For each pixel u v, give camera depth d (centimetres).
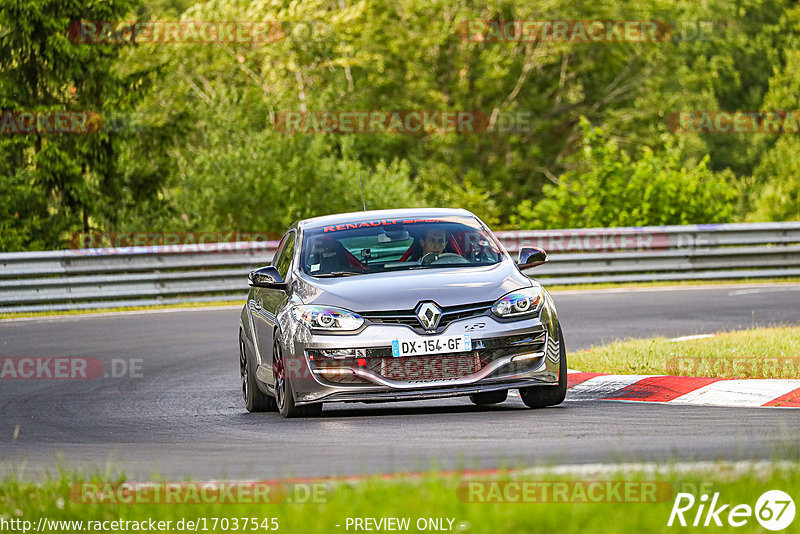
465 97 17900
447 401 3600
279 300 3328
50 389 4316
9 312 7481
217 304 7912
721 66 19762
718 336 4609
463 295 3042
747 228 8362
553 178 18188
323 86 17100
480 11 17912
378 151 17400
